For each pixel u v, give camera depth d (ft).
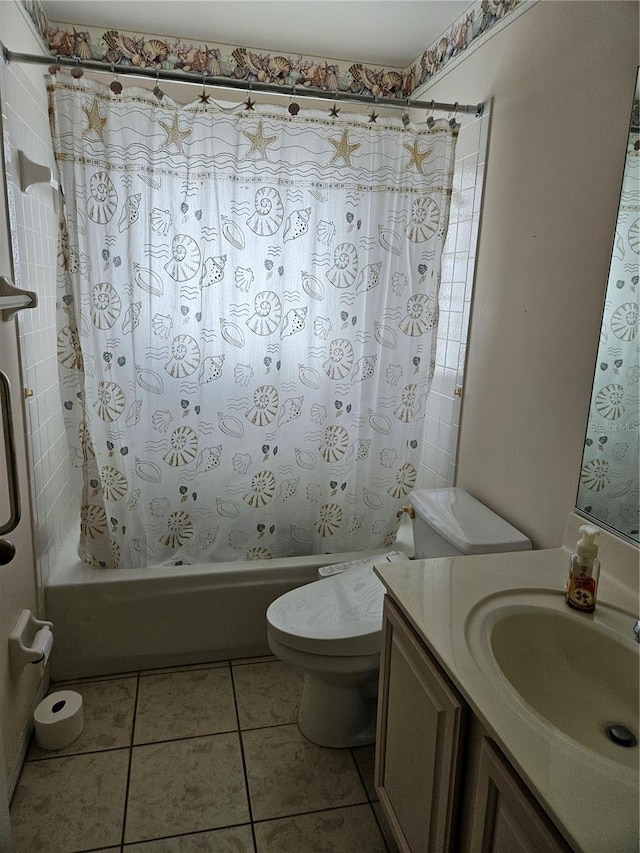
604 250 4.79
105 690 6.93
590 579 4.02
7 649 5.31
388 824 5.19
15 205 5.82
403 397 7.50
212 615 7.31
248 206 6.57
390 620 4.58
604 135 4.78
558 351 5.42
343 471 7.66
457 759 3.52
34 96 6.75
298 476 7.66
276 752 6.10
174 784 5.67
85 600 6.88
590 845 2.38
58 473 7.71
